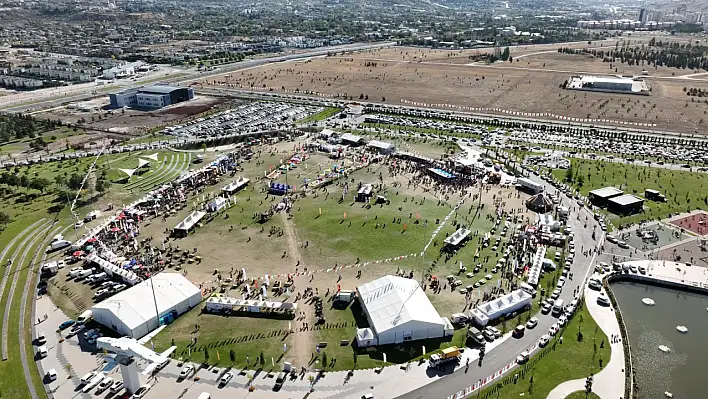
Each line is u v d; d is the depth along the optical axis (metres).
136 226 162.12
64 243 150.50
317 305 122.06
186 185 193.88
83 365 103.44
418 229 160.00
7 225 163.75
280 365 103.44
